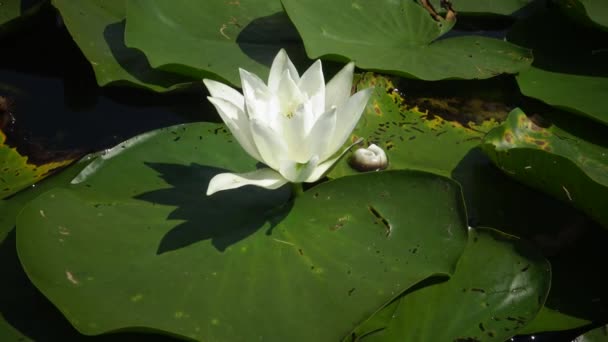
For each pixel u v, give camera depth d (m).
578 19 0.76
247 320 0.54
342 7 0.75
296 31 0.74
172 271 0.56
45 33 0.76
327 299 0.55
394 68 0.71
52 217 0.58
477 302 0.58
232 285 0.56
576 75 0.73
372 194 0.60
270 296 0.55
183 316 0.54
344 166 0.66
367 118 0.69
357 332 0.56
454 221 0.59
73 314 0.54
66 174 0.63
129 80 0.69
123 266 0.56
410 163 0.66
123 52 0.71
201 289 0.55
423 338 0.56
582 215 0.64
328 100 0.61
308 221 0.59
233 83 0.69
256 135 0.56
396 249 0.58
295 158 0.59
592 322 0.58
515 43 0.77
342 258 0.57
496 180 0.66
